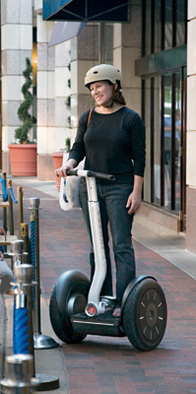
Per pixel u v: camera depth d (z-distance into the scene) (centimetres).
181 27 1211
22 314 376
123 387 484
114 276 859
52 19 1348
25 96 2509
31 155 2456
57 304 566
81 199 568
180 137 1209
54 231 1250
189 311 698
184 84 1194
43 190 1983
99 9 1362
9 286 552
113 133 553
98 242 556
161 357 552
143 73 1398
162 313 575
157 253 1030
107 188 557
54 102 2272
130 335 553
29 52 2559
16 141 2486
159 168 1359
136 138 553
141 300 552
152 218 1361
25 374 255
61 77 2134
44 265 933
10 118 2578
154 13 1364
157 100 1368
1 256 563
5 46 2562
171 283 824
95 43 1639
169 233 1225
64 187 572
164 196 1336
